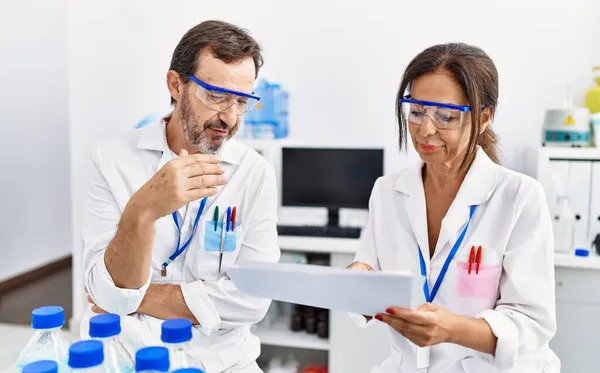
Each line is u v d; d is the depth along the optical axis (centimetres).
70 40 334
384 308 100
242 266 102
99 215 143
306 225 294
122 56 333
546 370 129
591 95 271
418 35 304
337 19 312
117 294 121
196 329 135
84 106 337
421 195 138
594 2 281
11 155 457
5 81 446
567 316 251
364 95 313
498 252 126
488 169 131
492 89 121
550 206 254
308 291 100
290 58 320
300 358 306
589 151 247
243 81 128
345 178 295
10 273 459
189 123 132
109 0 330
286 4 317
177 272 142
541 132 285
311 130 322
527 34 290
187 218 141
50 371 78
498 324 114
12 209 459
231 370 138
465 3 296
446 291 127
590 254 249
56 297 430
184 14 326
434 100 117
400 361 136
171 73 137
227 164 148
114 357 93
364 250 147
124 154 147
